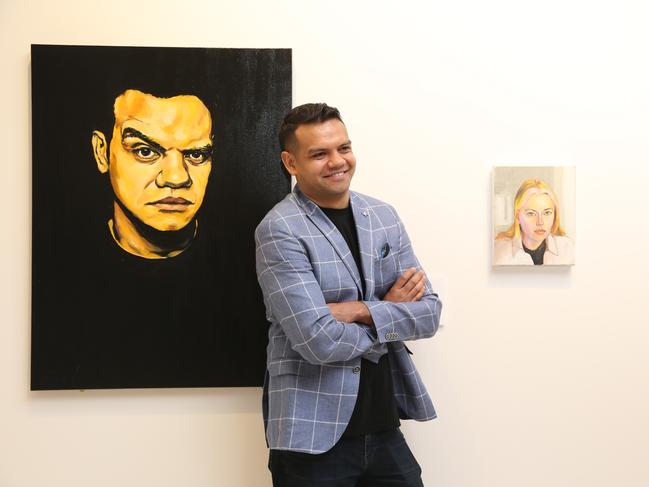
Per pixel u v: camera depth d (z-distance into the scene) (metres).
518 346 2.09
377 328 1.61
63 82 1.98
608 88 2.09
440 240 2.08
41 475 2.02
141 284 2.00
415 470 1.77
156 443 2.04
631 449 2.11
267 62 2.01
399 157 2.07
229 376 2.02
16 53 2.01
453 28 2.07
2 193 2.01
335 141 1.66
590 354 2.10
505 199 2.05
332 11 2.05
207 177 2.01
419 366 2.09
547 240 2.05
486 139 2.08
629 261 2.10
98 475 2.03
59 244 1.98
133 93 1.99
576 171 2.09
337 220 1.74
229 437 2.05
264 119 2.01
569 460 2.10
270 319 1.75
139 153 2.00
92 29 2.02
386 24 2.06
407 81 2.07
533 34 2.08
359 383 1.67
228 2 2.04
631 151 2.10
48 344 1.98
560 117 2.09
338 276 1.66
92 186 1.99
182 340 2.01
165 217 2.00
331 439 1.61
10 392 2.01
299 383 1.64
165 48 1.99
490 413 2.10
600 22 2.09
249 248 2.02
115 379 2.00
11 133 2.01
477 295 2.09
